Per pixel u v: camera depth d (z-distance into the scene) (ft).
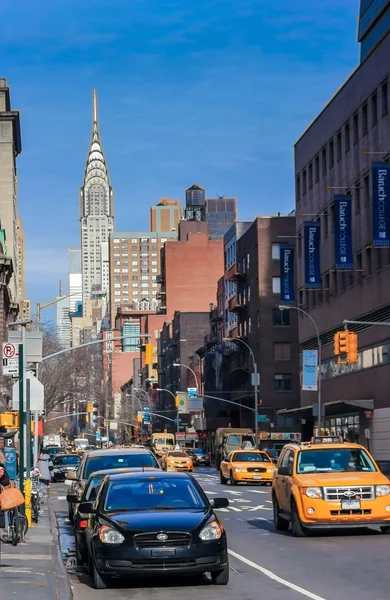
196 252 592.60
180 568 47.06
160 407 556.51
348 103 221.66
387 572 52.44
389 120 193.67
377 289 203.00
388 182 176.96
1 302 309.42
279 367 323.78
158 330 640.99
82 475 78.33
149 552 46.93
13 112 430.61
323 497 70.95
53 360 285.23
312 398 256.32
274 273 327.47
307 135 258.16
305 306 264.11
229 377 377.09
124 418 585.63
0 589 44.11
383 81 197.47
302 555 61.52
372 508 70.74
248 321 344.49
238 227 378.32
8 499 49.19
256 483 175.32
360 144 213.05
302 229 261.65
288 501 75.05
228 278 371.56
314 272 226.38
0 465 55.72
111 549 47.16
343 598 43.68
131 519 48.34
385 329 198.49
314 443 77.66
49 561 56.95
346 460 75.77
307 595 44.91
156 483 52.70
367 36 222.89
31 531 80.53
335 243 205.16
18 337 105.40
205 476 231.30
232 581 50.65
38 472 107.55
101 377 374.43
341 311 229.25
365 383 212.43
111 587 49.34
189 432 422.00
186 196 638.53
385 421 198.08
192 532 47.55
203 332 495.00
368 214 207.82
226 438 261.24
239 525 87.71
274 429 320.09
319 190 246.27
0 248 331.98
